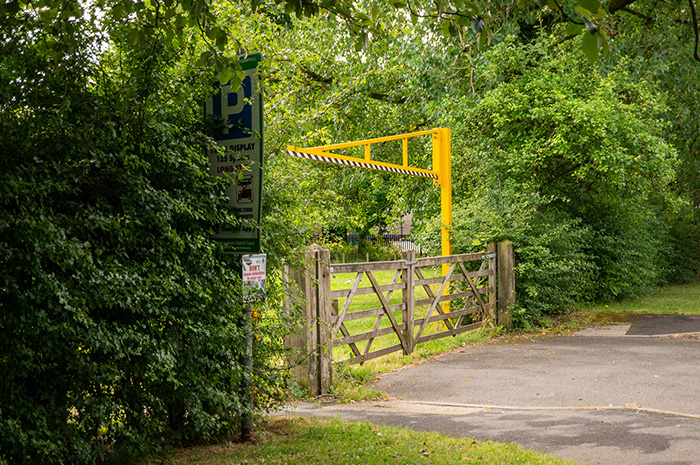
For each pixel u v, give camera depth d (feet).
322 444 15.87
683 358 27.63
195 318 14.24
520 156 40.98
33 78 12.24
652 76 48.93
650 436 16.51
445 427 18.11
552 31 48.11
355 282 26.71
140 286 12.63
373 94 62.59
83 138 12.28
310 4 14.21
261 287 15.92
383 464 14.24
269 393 17.17
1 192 10.56
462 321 37.01
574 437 16.67
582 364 27.02
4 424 10.78
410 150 60.54
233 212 15.69
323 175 31.19
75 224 11.86
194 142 15.16
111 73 14.19
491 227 37.86
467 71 48.14
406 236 113.80
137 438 13.11
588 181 44.32
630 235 50.21
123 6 13.34
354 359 26.81
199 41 15.71
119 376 12.67
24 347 10.97
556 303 39.63
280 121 17.83
